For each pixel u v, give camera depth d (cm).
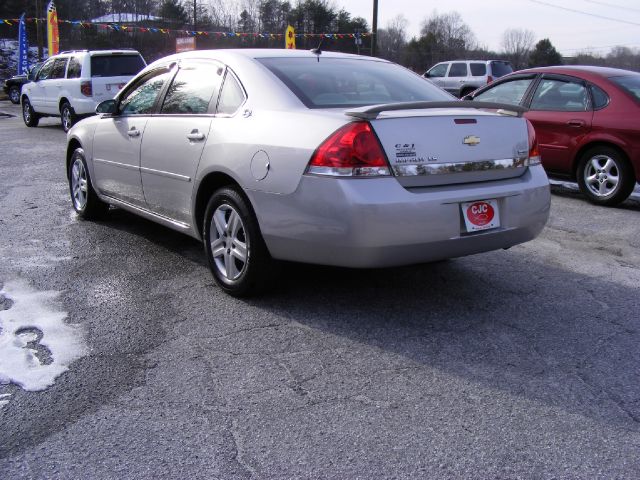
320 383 310
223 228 422
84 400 293
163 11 5466
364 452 255
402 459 251
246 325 379
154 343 353
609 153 723
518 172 404
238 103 419
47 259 504
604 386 312
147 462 248
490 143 384
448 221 360
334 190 345
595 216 689
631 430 273
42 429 269
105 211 628
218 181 433
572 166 765
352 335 366
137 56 1519
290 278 461
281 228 375
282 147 370
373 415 282
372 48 3061
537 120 791
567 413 286
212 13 5488
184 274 471
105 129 562
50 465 246
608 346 357
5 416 279
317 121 363
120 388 304
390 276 472
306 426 273
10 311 394
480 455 254
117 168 546
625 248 562
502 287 453
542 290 448
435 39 6619
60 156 1090
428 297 430
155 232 593
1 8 5809
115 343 352
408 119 355
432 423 276
